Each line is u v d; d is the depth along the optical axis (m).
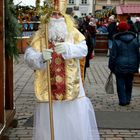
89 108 4.95
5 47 6.37
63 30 4.64
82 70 6.15
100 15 41.84
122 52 9.19
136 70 9.25
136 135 6.96
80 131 4.71
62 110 4.70
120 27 9.27
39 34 4.72
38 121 4.77
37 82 4.70
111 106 9.12
